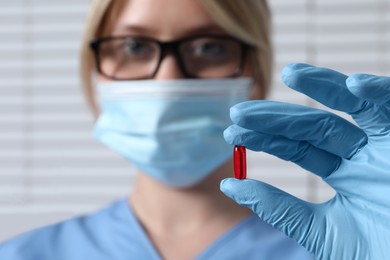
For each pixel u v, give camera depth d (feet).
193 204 5.35
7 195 7.89
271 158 7.73
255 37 5.34
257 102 3.45
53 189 7.90
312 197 7.69
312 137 3.47
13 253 5.45
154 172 5.24
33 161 7.93
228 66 5.30
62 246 5.49
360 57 7.80
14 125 7.98
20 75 8.01
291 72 3.30
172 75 5.14
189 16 5.04
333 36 7.83
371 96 3.08
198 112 5.20
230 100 5.28
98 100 6.09
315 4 7.86
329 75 3.32
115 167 7.86
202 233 5.32
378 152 3.42
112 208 5.77
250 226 5.36
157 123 5.16
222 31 5.19
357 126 3.53
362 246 3.44
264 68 5.56
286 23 7.89
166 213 5.37
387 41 7.76
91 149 7.91
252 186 3.55
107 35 5.33
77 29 7.99
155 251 5.26
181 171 5.20
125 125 5.32
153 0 5.04
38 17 8.02
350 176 3.50
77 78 7.96
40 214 7.84
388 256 3.36
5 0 8.05
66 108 7.95
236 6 5.19
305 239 3.54
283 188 7.73
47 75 7.99
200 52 5.25
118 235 5.43
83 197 7.86
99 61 5.40
